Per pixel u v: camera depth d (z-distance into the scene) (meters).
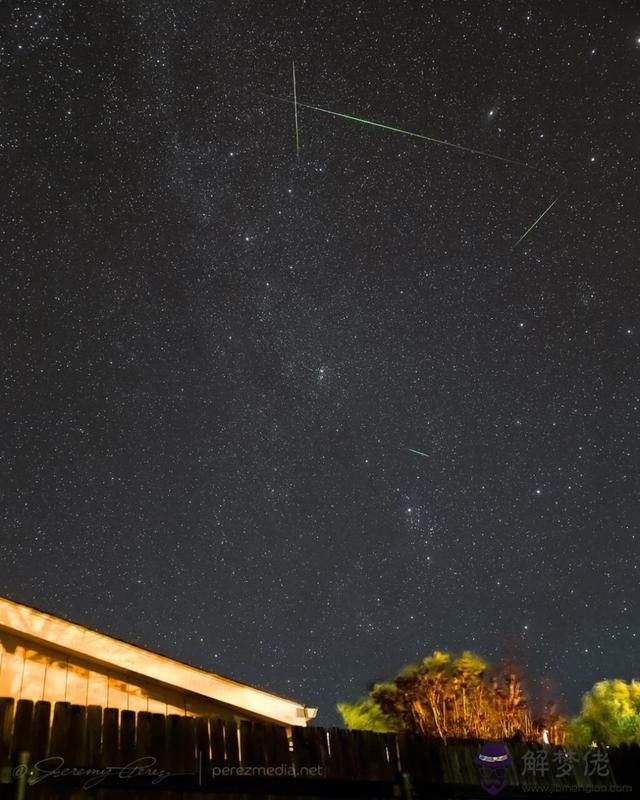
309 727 5.48
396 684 12.38
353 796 5.34
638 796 6.28
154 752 4.82
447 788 5.70
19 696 5.91
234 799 4.94
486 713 11.84
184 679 6.58
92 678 6.27
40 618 6.16
